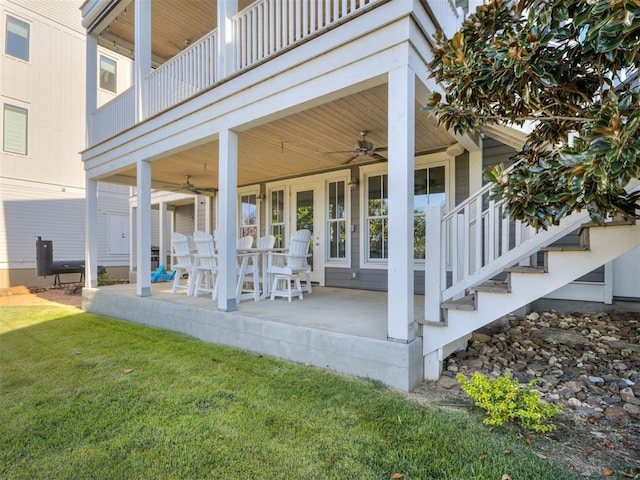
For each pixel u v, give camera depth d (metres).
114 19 6.55
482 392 2.23
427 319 3.06
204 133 4.53
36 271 10.38
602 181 1.48
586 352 3.48
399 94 2.82
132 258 10.71
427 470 1.79
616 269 4.66
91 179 6.96
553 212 1.97
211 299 5.16
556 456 1.90
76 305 7.32
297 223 7.58
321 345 3.22
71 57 11.45
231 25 4.35
